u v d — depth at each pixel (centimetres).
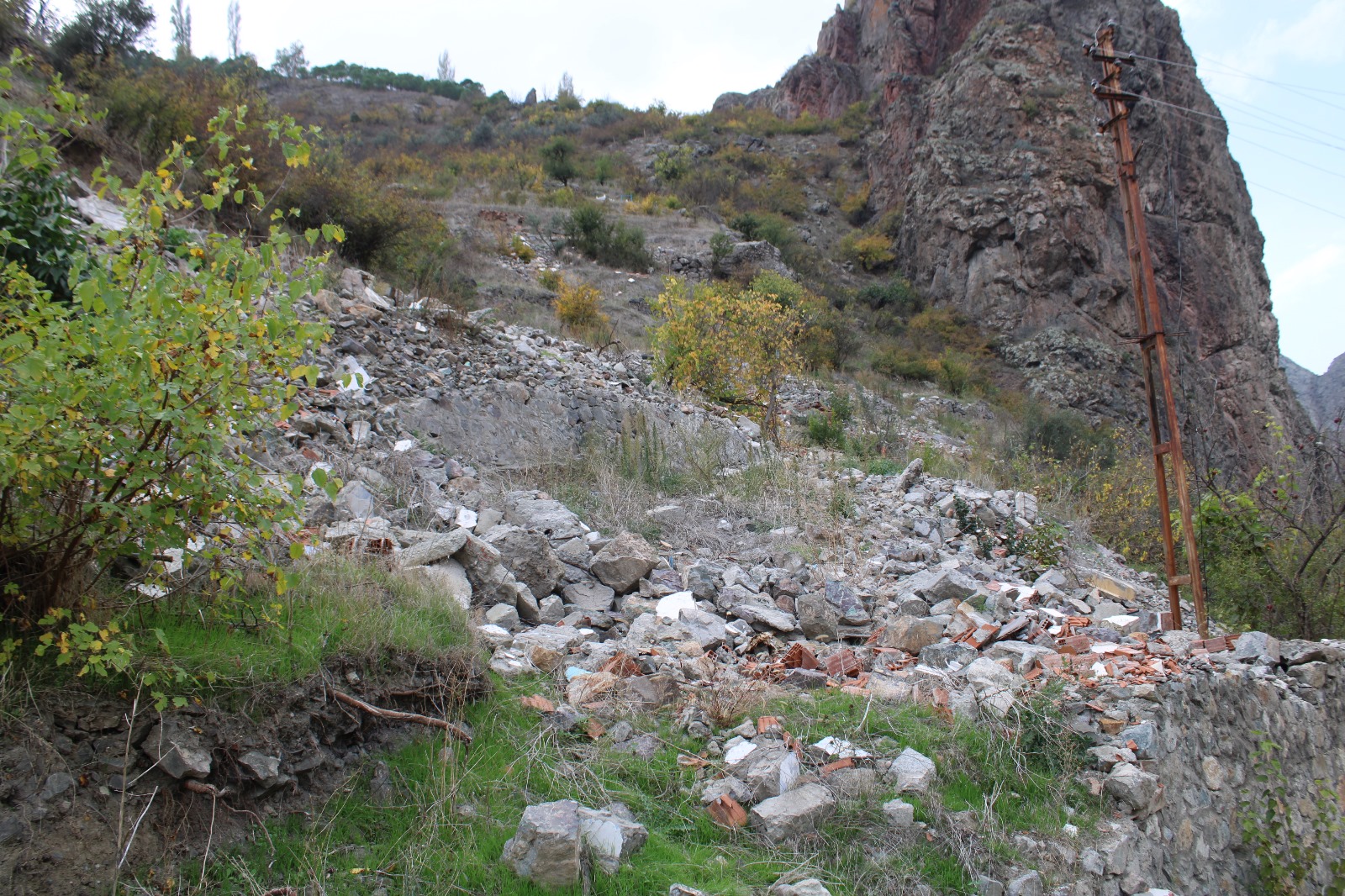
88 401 270
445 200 2966
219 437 285
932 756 409
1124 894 377
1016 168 3544
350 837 303
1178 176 3681
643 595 628
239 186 1156
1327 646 650
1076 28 3944
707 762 382
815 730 417
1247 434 3244
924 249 3709
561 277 2125
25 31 1369
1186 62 4072
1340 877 485
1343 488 860
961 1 4897
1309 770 577
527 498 743
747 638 569
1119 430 1975
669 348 1385
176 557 358
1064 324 3262
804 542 796
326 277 989
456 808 324
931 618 640
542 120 5822
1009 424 2230
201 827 277
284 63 7175
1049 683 493
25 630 284
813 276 3553
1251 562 844
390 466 699
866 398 1842
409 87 7312
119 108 1179
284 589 312
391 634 358
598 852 308
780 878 318
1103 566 990
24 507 276
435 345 968
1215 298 3506
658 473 900
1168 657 570
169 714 283
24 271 302
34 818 249
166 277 287
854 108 5328
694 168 4644
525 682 425
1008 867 358
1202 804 466
